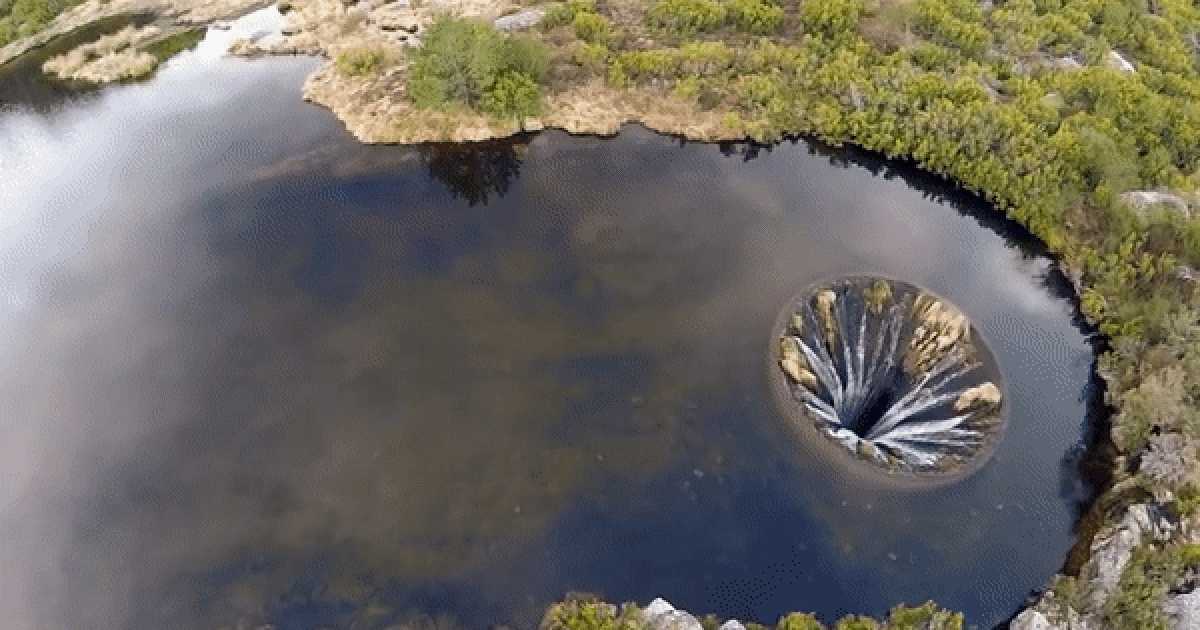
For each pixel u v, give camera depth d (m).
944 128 57.38
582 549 37.53
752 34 71.06
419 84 61.56
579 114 63.00
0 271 52.44
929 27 69.38
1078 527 38.09
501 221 55.31
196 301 50.09
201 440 42.53
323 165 60.09
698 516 38.72
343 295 50.22
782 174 59.25
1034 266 51.75
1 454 42.41
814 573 36.66
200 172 60.09
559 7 74.56
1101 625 33.38
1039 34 69.94
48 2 89.06
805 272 50.94
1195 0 90.56
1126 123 58.00
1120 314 46.22
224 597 36.31
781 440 41.47
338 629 34.97
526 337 47.31
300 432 42.66
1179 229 48.38
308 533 38.34
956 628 32.88
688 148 61.28
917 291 49.03
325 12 80.31
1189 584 34.00
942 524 38.25
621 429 42.34
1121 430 40.81
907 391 44.31
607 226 54.78
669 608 34.62
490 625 35.00
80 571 37.53
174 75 72.44
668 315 48.31
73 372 46.16
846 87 62.72
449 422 42.88
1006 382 44.25
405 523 38.59
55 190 59.25
